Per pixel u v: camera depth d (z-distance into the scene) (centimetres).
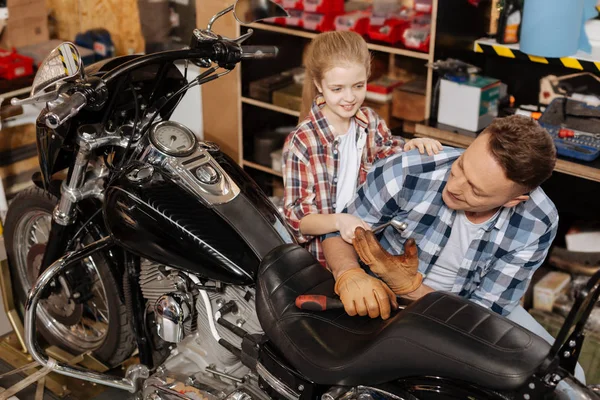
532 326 186
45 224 223
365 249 149
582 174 229
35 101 158
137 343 187
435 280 179
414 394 134
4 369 216
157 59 163
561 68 262
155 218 157
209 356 170
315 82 198
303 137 199
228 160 175
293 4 292
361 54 189
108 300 196
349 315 147
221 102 322
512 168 136
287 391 145
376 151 211
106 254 190
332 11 285
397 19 273
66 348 222
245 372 170
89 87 152
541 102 272
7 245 222
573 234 260
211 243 156
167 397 166
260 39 306
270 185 340
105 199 166
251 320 162
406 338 129
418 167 163
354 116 207
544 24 236
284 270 153
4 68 278
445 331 128
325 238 172
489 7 268
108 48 311
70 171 180
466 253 170
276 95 305
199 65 177
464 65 258
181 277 165
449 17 255
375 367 131
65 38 321
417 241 174
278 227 167
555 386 122
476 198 145
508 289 174
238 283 156
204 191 161
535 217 163
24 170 285
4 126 275
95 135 171
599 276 119
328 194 199
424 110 275
